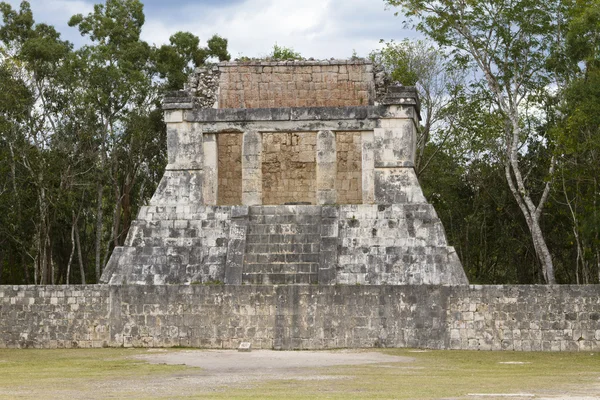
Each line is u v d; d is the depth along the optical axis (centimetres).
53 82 5381
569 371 2388
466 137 5259
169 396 1759
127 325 3319
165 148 5738
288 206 3606
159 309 3319
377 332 3231
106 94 5303
